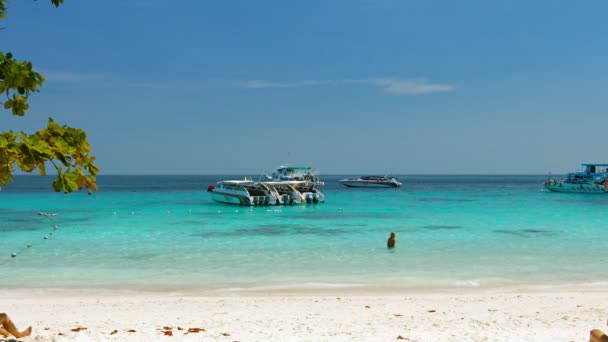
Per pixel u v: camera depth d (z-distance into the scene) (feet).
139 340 28.60
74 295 47.01
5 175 11.27
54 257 68.85
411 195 264.72
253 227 108.27
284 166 245.24
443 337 30.12
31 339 24.81
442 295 46.65
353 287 50.67
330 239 88.22
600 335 24.88
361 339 29.58
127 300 44.42
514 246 79.05
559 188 284.61
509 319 36.24
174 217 132.57
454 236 91.91
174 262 65.10
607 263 63.77
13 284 51.96
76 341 26.84
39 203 192.03
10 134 11.13
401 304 42.22
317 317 37.19
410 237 90.74
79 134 11.72
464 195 266.98
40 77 12.32
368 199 225.15
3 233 96.48
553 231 99.76
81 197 240.73
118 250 75.41
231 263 64.59
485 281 53.36
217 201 193.77
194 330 31.86
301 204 180.14
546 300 43.57
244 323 35.01
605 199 221.87
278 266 62.28
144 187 428.56
